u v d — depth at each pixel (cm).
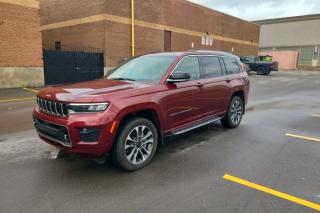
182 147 553
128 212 325
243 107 743
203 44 3170
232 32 3809
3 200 346
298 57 5384
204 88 575
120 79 516
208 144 573
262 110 984
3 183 390
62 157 487
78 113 387
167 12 2569
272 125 747
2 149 525
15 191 369
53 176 414
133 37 2228
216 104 626
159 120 473
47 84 1739
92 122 382
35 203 341
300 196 364
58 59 1777
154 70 514
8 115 852
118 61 2134
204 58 604
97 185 389
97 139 389
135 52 2270
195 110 559
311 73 3753
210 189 381
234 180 409
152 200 351
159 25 2481
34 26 1628
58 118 400
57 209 329
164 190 377
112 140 402
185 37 2862
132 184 393
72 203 343
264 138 620
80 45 2214
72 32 2259
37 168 441
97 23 2064
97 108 389
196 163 471
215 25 3372
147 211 327
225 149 543
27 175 416
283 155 513
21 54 1590
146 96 447
